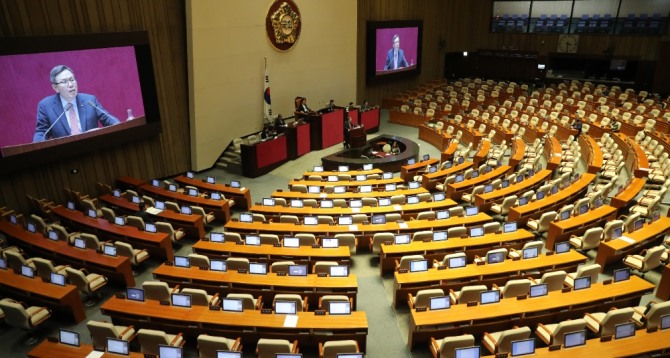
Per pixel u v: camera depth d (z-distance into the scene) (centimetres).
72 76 1587
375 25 2962
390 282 1191
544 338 866
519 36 3659
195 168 2081
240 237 1245
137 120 1816
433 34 3594
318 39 2580
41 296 1020
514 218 1406
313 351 899
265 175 2073
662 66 3072
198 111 2006
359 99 3098
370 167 2008
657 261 1106
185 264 1091
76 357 787
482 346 910
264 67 2303
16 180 1555
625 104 2717
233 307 910
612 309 934
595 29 3378
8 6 1420
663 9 3108
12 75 1448
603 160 1906
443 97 3216
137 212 1619
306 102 2603
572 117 2503
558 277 978
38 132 1534
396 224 1340
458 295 939
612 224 1188
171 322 907
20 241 1273
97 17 1644
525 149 2181
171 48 1902
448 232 1245
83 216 1455
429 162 1995
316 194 1642
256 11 2188
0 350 963
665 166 1709
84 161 1728
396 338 974
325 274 1045
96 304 1119
